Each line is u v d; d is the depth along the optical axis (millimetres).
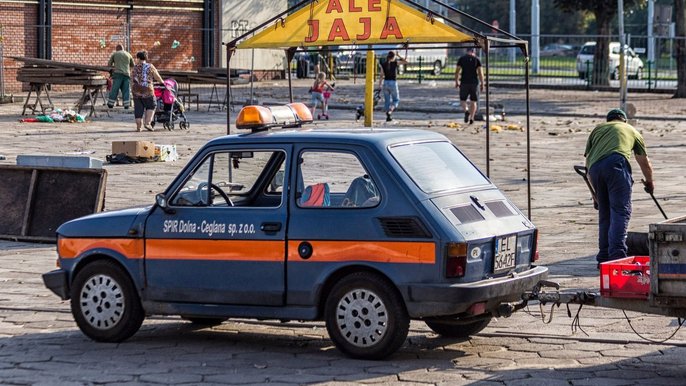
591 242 16656
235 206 11461
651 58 58469
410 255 10102
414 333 11781
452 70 75312
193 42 58625
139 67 32531
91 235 11492
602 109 45188
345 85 58781
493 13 129125
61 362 10703
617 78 64750
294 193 10711
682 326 11664
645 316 12180
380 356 10336
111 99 39625
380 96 46125
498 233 10469
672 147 30438
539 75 63625
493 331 11695
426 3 77500
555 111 43844
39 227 17594
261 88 55156
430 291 10008
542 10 128000
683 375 9891
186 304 11141
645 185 14398
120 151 25578
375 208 10312
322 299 10602
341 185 10625
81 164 17734
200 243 11000
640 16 117438
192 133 32500
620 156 13945
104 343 11500
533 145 30750
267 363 10531
